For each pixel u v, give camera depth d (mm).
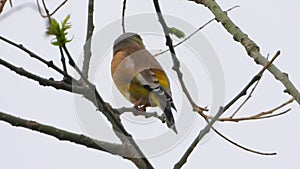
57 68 7602
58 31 6836
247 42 9719
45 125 8703
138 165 9172
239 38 9891
